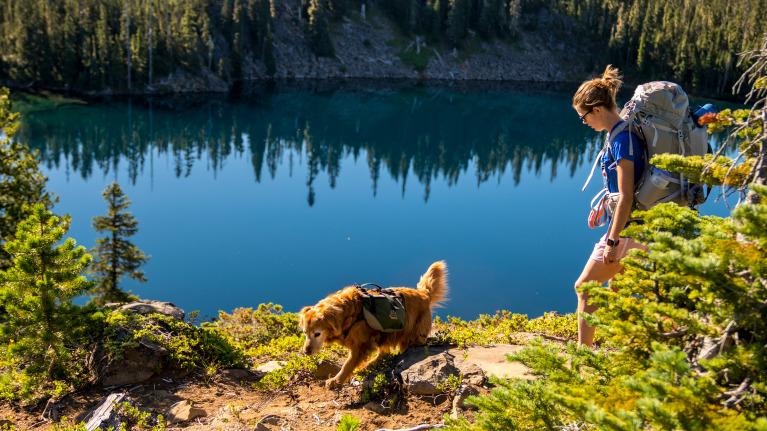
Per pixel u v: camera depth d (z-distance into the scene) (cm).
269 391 463
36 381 449
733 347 218
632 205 366
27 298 454
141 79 6656
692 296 237
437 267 525
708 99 6988
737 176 263
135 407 417
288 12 9244
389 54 9331
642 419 201
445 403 402
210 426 393
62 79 6322
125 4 6412
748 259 202
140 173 3753
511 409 268
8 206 1097
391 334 472
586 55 10031
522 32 10206
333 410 415
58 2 6581
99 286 1227
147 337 494
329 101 7131
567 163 4644
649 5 8769
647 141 355
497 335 593
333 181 3919
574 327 618
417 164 4669
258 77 8225
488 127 6194
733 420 181
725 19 7656
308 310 430
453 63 9556
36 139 4481
